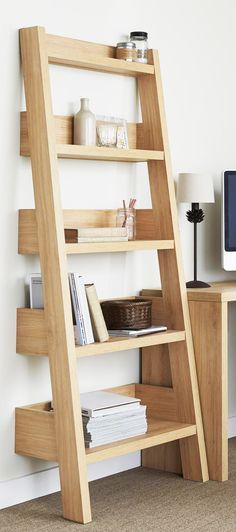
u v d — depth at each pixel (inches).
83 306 151.4
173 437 163.0
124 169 174.6
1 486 152.3
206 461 169.8
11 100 150.5
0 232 150.3
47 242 146.3
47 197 145.9
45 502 156.1
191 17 187.8
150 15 178.1
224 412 168.2
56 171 146.0
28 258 155.1
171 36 183.2
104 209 170.4
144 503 156.6
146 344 159.5
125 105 173.5
